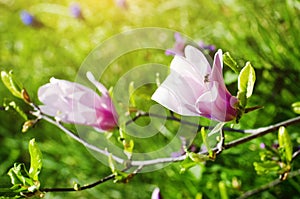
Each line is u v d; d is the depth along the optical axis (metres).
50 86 1.41
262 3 1.92
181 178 1.78
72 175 2.00
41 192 1.40
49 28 2.83
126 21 2.53
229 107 1.33
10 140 2.24
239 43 1.90
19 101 2.36
